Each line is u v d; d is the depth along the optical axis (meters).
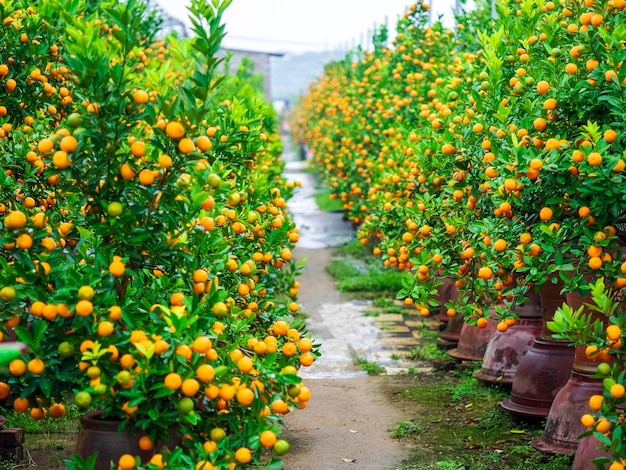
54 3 4.42
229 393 3.30
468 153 5.27
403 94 10.83
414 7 10.84
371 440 5.79
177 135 3.37
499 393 6.70
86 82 3.34
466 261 5.09
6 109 5.54
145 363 3.19
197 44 3.46
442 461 5.20
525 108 4.48
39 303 3.33
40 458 5.20
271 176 9.27
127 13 3.40
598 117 4.40
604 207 3.99
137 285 3.68
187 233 3.75
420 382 7.38
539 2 5.54
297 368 3.99
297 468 5.20
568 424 5.04
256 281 5.55
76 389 3.30
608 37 4.05
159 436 3.33
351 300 11.50
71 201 4.31
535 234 4.43
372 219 7.88
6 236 3.54
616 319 3.60
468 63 6.42
